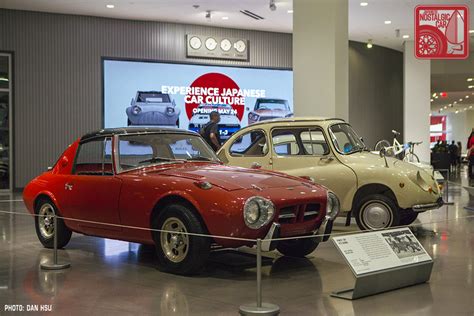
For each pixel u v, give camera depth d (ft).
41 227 22.59
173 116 55.26
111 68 53.26
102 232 19.86
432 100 119.65
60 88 51.70
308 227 18.04
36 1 47.03
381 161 25.38
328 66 36.19
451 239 24.63
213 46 56.65
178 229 17.46
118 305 14.51
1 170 50.55
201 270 18.17
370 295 15.43
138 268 18.80
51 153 51.55
